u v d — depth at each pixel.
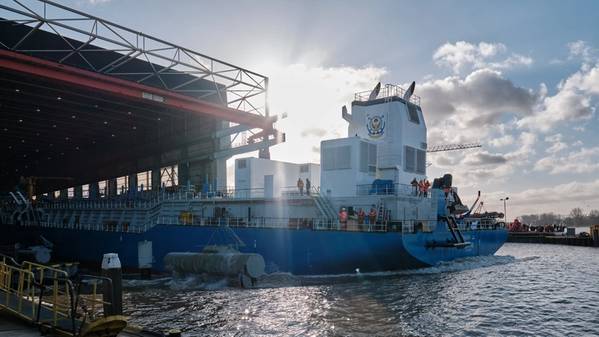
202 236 40.69
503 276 36.31
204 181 66.00
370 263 33.91
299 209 38.81
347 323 21.83
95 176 98.44
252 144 63.38
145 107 62.19
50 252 55.03
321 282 32.75
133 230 48.72
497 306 25.66
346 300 26.84
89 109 64.06
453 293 28.92
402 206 36.00
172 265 36.69
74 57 53.28
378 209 35.41
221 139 64.81
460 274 36.44
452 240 39.12
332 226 35.22
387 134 42.06
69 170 103.19
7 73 49.06
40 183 118.88
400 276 35.12
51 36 51.22
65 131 77.69
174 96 54.00
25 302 16.69
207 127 64.06
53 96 57.12
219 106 57.62
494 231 49.06
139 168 82.81
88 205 67.94
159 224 44.62
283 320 22.52
